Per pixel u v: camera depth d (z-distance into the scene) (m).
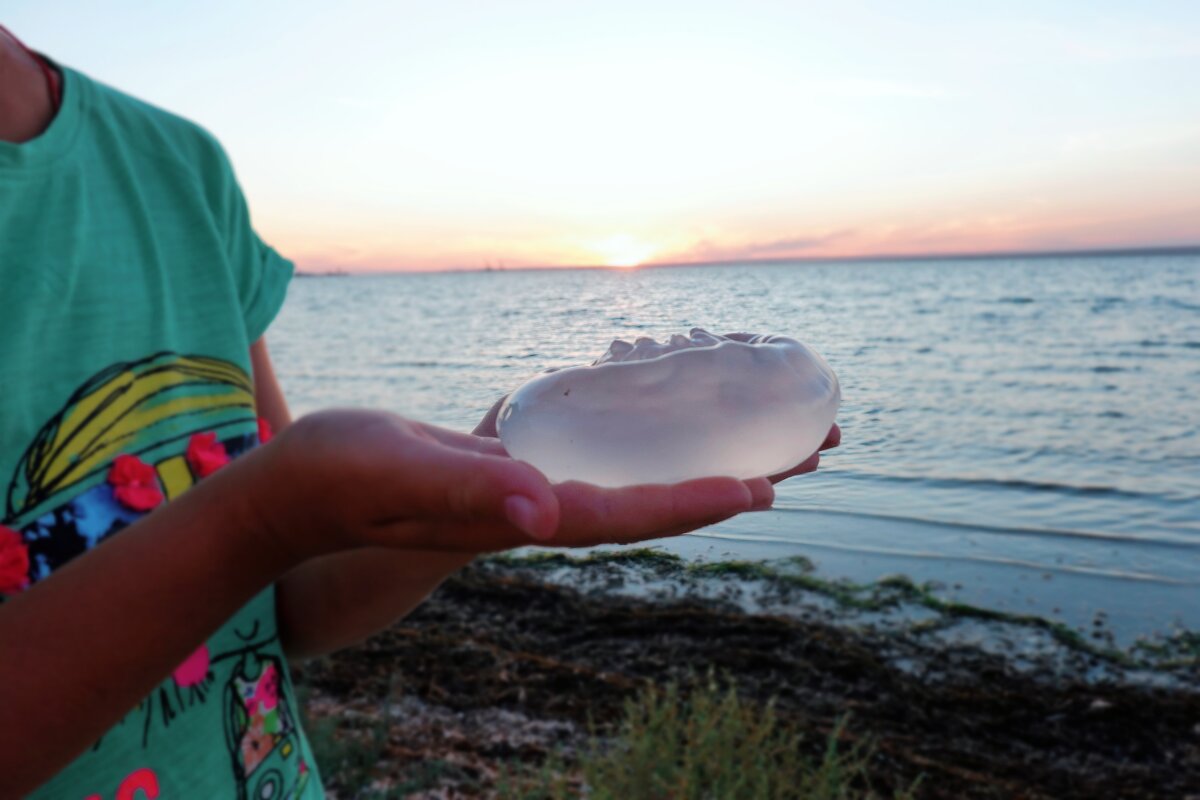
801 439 0.34
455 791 1.38
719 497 0.24
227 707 0.47
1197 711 1.60
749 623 1.84
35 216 0.42
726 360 0.34
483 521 0.22
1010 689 1.67
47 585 0.27
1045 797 1.39
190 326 0.49
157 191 0.50
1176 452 3.84
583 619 1.89
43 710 0.26
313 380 7.18
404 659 1.79
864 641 1.78
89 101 0.48
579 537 0.24
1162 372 6.27
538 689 1.67
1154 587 2.13
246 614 0.49
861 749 1.50
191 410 0.48
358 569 0.49
